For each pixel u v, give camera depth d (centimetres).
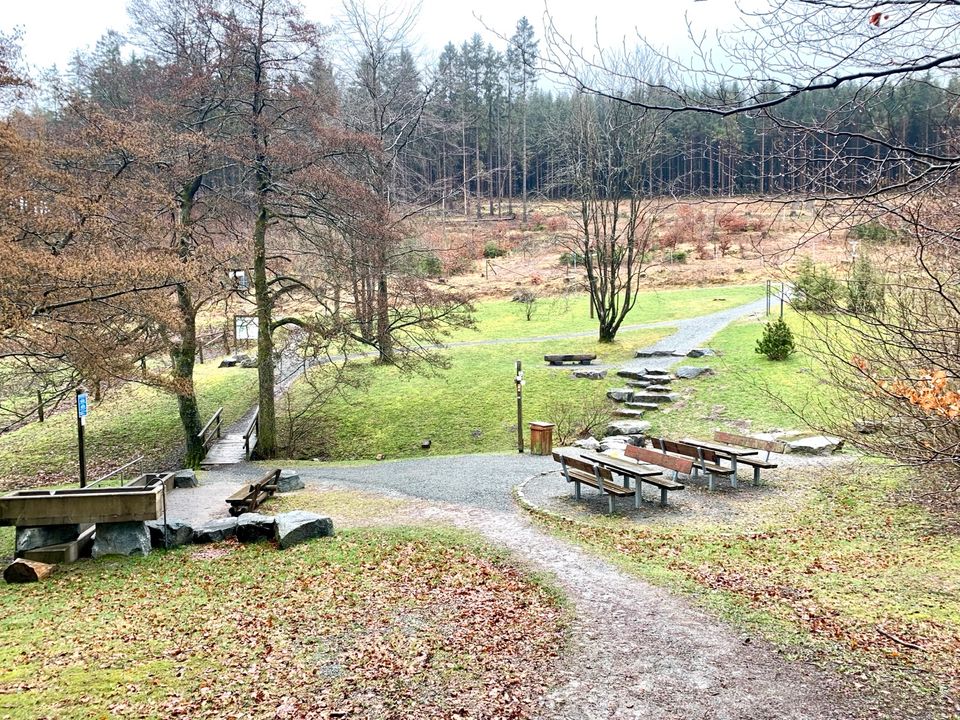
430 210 4669
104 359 1531
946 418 750
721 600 888
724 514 1305
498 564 1089
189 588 1009
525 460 1997
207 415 2784
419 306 2573
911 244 661
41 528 1160
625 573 1016
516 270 5269
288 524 1240
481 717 645
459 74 6350
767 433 1969
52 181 1513
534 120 7088
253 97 2211
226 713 646
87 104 1873
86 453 2459
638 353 2950
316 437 2519
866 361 822
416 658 763
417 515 1434
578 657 758
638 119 2784
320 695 683
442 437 2412
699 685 687
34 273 1295
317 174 2130
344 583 1016
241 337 3366
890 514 1219
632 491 1354
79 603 949
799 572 982
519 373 2127
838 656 722
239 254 2098
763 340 2647
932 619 795
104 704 652
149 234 1719
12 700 654
